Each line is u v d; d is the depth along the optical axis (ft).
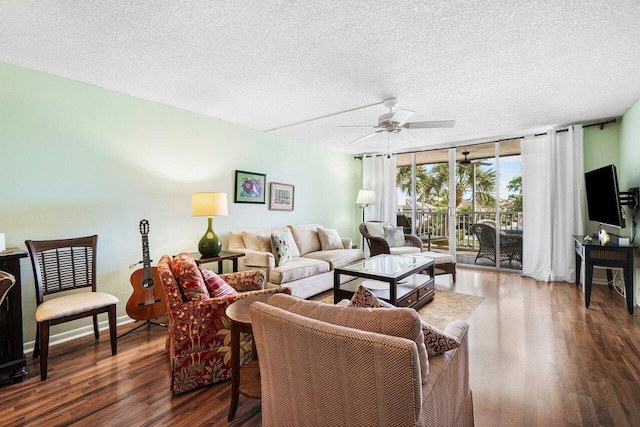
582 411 5.41
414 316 3.22
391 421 2.93
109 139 9.59
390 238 15.87
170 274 6.27
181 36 6.64
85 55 7.45
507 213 16.85
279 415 3.88
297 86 9.35
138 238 10.24
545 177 14.47
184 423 5.21
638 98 10.52
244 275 7.94
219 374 6.36
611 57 7.58
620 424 5.07
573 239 13.76
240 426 5.14
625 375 6.48
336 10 5.75
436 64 7.95
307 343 3.34
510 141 16.30
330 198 19.19
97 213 9.34
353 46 7.06
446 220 19.07
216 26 6.27
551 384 6.23
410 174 19.85
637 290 11.15
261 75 8.59
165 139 10.97
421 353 3.26
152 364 7.16
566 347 7.76
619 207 10.16
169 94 10.00
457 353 4.41
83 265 8.50
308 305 3.90
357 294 4.39
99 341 8.42
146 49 7.18
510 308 10.65
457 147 17.78
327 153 18.92
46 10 5.71
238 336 5.27
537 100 10.66
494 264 16.92
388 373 2.86
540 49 7.21
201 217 12.10
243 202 13.71
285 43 6.93
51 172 8.49
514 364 7.00
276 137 15.43
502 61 7.79
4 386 6.27
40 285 7.52
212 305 6.27
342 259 13.70
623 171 12.51
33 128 8.19
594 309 10.46
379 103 10.82
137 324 9.71
